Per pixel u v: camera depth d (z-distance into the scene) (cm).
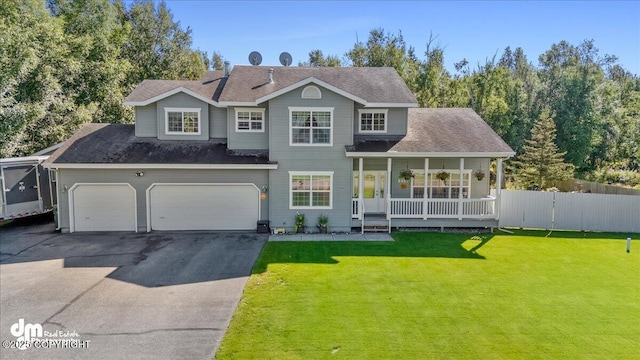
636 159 3975
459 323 852
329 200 1738
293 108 1689
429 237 1659
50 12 3150
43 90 2475
